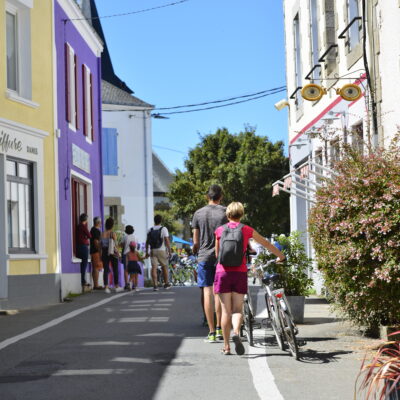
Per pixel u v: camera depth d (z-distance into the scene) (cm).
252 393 704
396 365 441
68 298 1920
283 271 1247
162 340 1051
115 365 855
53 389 729
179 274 3284
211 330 1033
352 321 1088
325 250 1028
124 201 4156
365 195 964
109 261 2192
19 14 1856
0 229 1655
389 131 1430
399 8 1355
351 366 843
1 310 1575
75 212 2356
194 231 1055
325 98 1939
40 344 1033
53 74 1994
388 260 934
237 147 5894
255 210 5672
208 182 5775
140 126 4238
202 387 732
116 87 4403
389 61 1419
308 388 726
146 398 686
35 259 1800
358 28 1639
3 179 1673
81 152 2392
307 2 2108
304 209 2330
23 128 1773
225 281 925
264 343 1023
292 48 2353
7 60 1817
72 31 2344
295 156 2334
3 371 830
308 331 1142
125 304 1642
